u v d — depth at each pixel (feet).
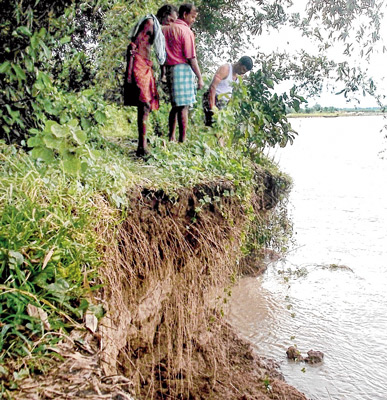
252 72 21.63
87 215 9.36
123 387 6.29
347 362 19.15
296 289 26.21
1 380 5.97
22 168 10.19
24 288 7.04
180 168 13.94
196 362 15.08
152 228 12.14
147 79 14.85
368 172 75.20
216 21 27.37
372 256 32.55
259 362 17.70
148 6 20.74
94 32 17.42
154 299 13.03
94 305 7.84
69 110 13.84
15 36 11.19
